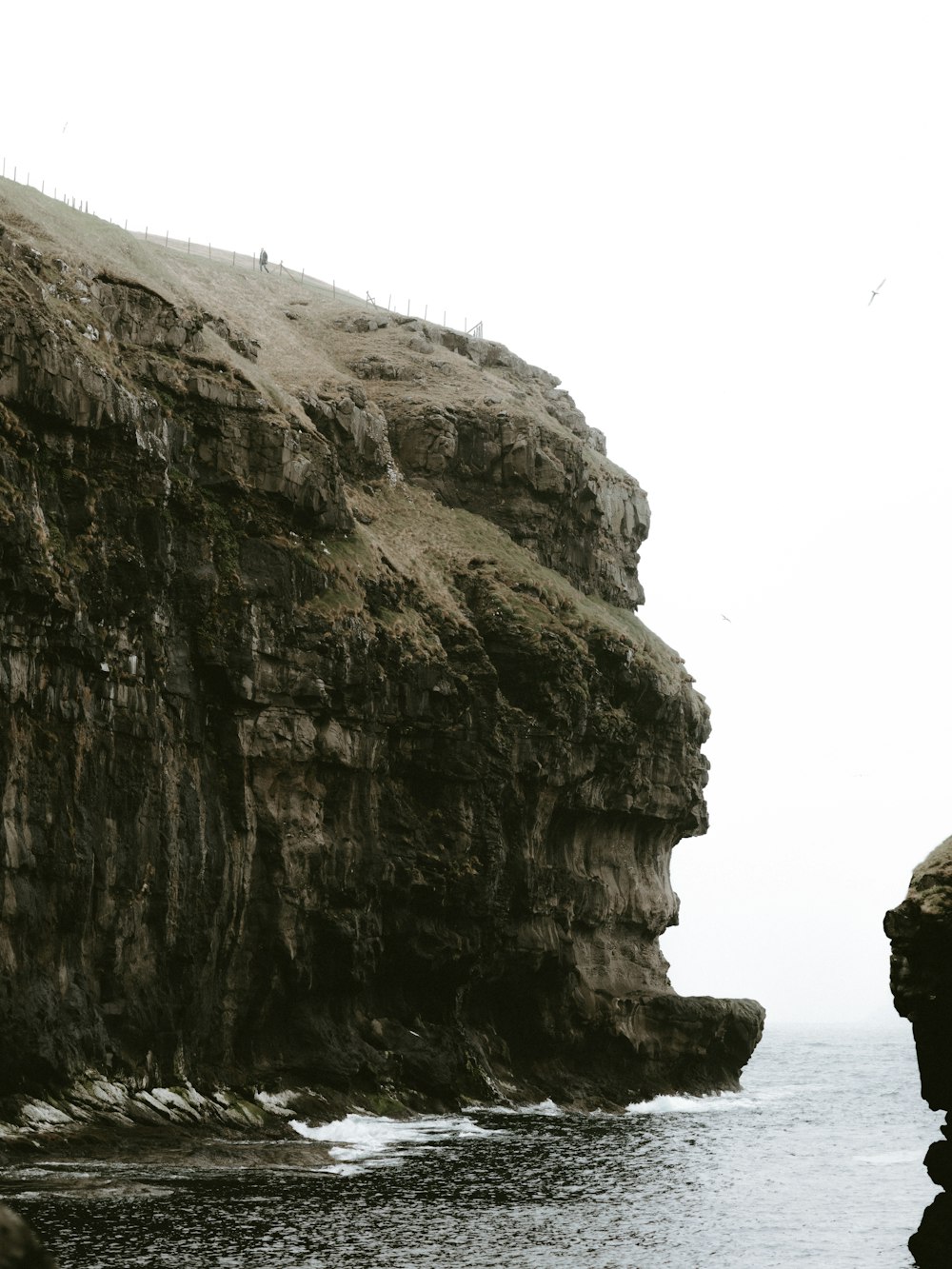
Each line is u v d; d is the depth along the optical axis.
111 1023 64.38
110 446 68.94
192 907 69.50
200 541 73.94
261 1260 42.56
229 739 73.69
